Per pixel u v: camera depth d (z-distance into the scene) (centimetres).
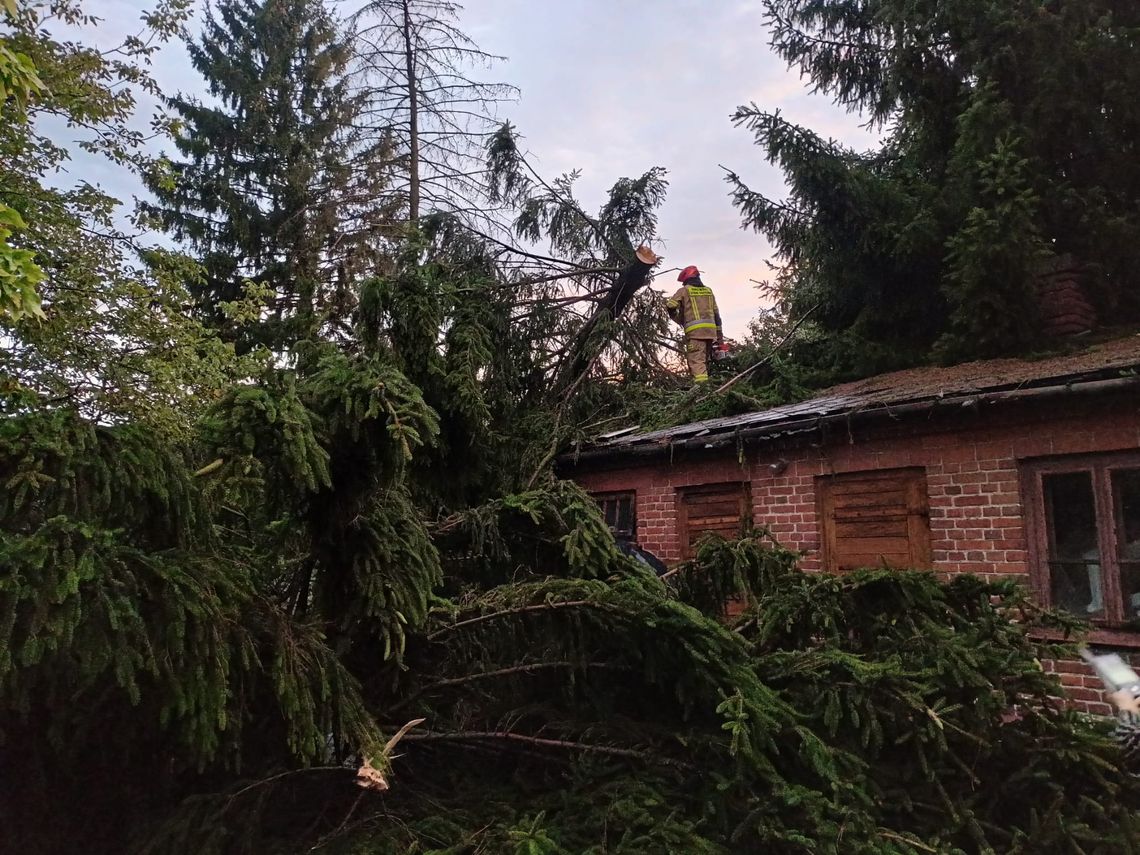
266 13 1897
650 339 1024
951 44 895
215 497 257
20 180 576
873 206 899
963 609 345
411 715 313
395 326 423
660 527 814
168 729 243
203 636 214
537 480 743
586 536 356
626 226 1143
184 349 653
